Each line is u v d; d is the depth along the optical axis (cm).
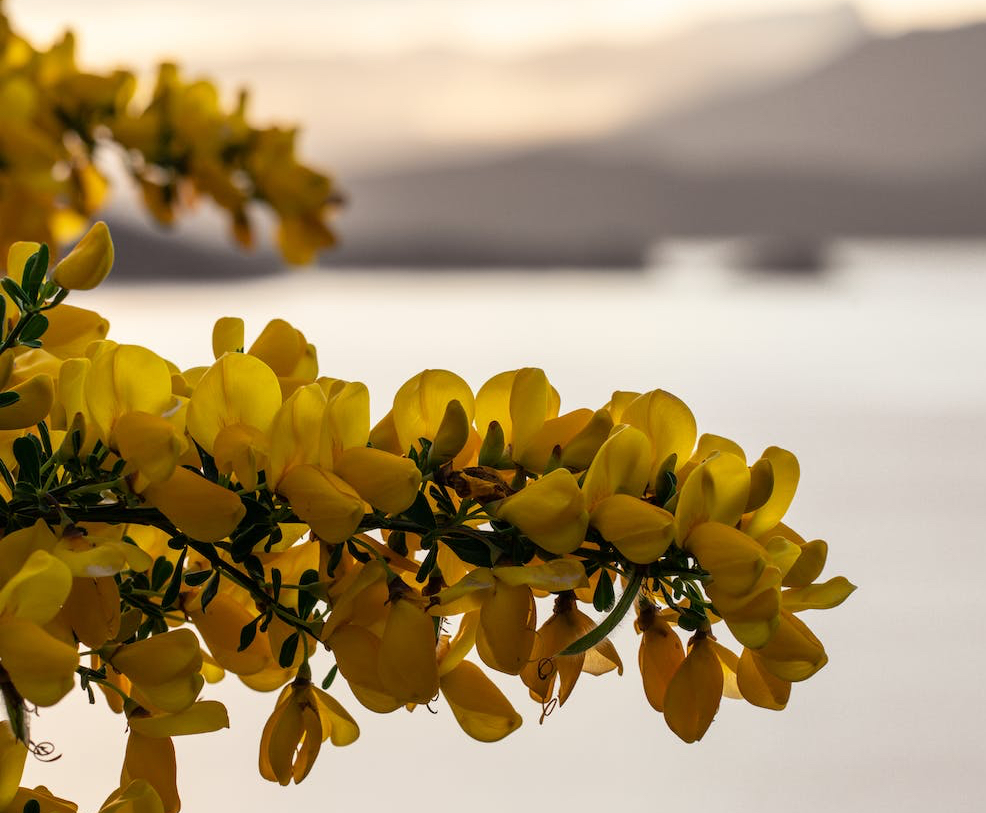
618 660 75
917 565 405
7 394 72
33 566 68
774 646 73
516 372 75
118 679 76
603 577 74
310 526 72
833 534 438
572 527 72
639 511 73
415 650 72
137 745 74
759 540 76
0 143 138
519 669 72
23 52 154
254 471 72
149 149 160
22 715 69
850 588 74
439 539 74
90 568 69
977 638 349
